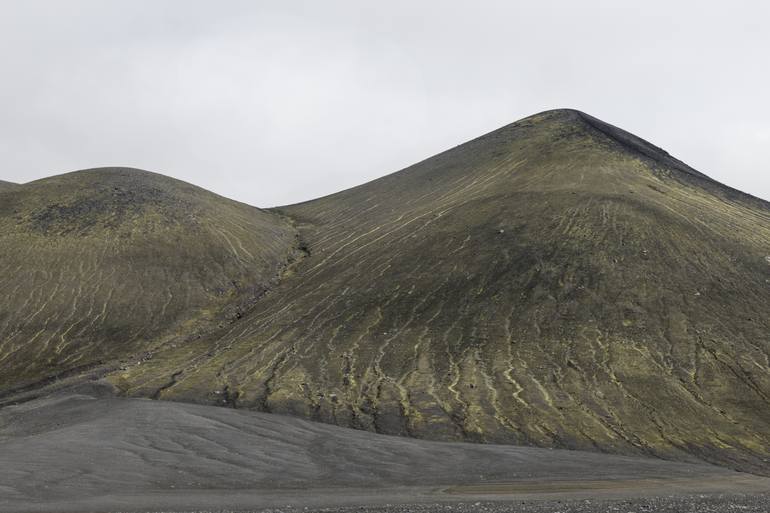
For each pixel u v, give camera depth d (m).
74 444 34.62
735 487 28.70
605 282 64.00
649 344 53.78
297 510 22.25
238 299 78.75
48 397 52.41
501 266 69.75
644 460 36.41
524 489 28.05
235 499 25.19
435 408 45.91
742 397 45.81
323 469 32.56
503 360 53.50
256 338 64.06
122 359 64.62
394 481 30.39
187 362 59.88
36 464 30.44
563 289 63.88
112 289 77.56
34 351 66.19
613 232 72.69
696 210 81.44
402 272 73.62
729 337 54.12
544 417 43.81
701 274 65.00
